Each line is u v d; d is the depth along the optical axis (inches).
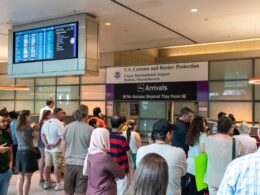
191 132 163.2
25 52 332.8
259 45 488.4
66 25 305.3
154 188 63.4
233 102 420.5
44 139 244.4
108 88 523.8
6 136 167.9
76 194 177.2
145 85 486.3
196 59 549.6
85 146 177.3
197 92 443.8
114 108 518.3
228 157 135.6
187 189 166.4
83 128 177.6
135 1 258.4
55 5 273.9
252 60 409.7
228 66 425.1
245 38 397.7
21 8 283.6
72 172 177.5
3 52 533.6
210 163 139.1
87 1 262.1
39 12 295.1
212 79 434.6
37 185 258.1
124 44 450.0
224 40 411.8
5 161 164.6
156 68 476.7
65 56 304.0
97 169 128.1
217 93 430.9
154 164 64.4
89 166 131.3
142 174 64.5
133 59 574.2
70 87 563.2
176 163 105.1
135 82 496.1
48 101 283.3
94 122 220.7
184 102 467.2
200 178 144.5
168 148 107.7
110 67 522.0
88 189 131.7
